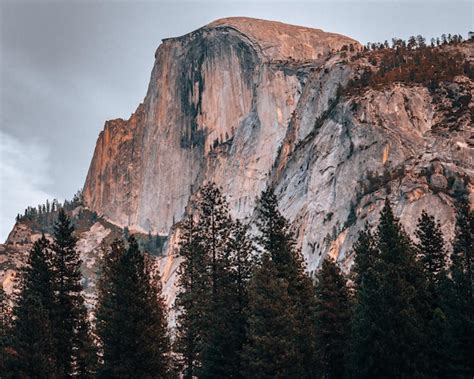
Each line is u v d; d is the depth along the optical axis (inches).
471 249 2664.9
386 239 2679.6
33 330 2335.1
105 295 2847.0
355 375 2418.8
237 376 2493.8
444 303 2485.2
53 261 2669.8
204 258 2893.7
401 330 2377.0
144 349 2394.2
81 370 2667.3
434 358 2429.9
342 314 2684.5
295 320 2385.6
